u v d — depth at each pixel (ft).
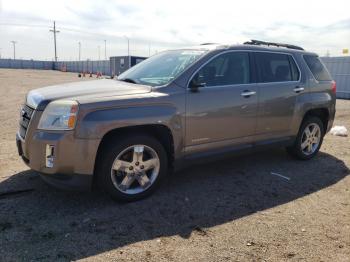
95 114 12.21
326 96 20.21
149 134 13.91
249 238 11.29
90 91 13.39
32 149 12.37
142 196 13.85
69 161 12.07
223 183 16.10
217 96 15.06
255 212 13.23
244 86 16.11
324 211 13.50
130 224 11.95
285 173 17.79
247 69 16.52
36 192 14.16
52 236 10.98
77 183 12.34
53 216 12.28
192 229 11.78
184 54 15.98
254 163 19.24
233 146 16.20
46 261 9.70
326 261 10.13
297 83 18.58
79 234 11.16
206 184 15.88
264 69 17.22
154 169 14.08
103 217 12.35
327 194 15.24
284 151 21.83
